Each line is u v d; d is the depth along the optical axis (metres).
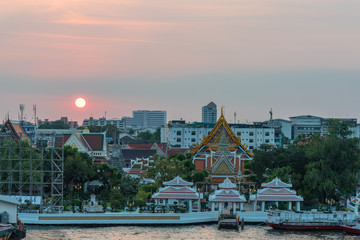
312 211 150.25
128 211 155.00
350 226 144.38
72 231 141.38
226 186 153.88
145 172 198.25
